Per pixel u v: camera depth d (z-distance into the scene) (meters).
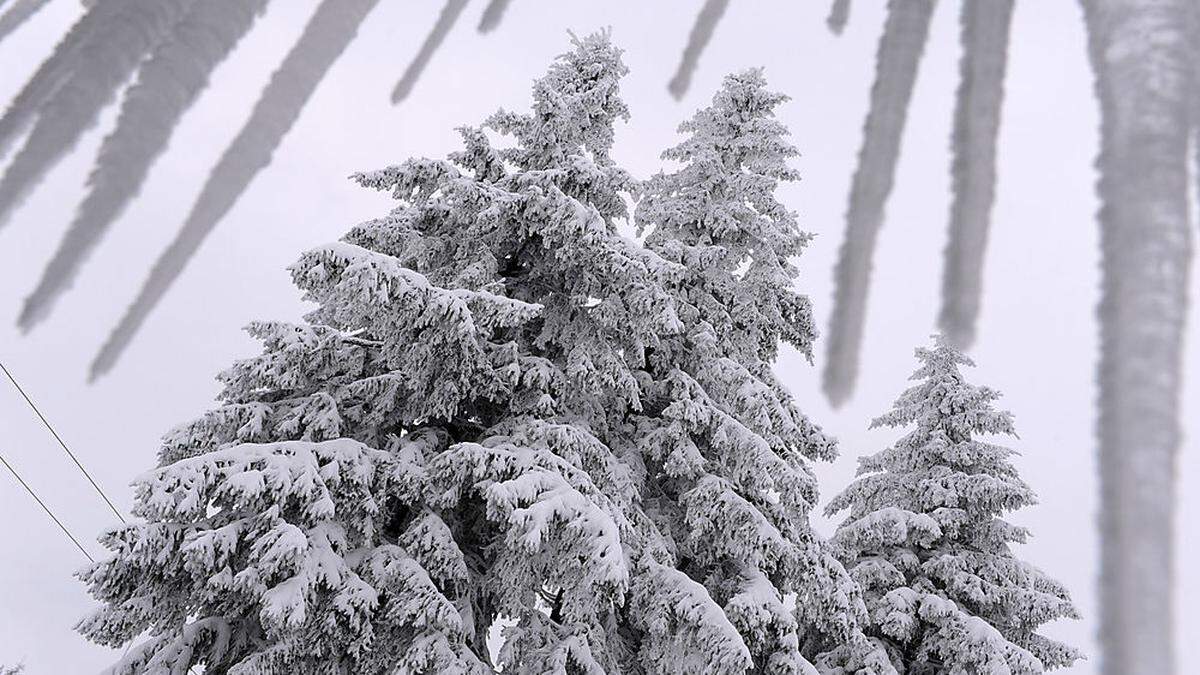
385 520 8.90
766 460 10.51
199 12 0.44
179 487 7.33
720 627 9.01
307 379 9.45
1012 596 15.45
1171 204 0.34
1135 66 0.37
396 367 9.52
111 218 0.41
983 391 17.03
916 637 15.45
